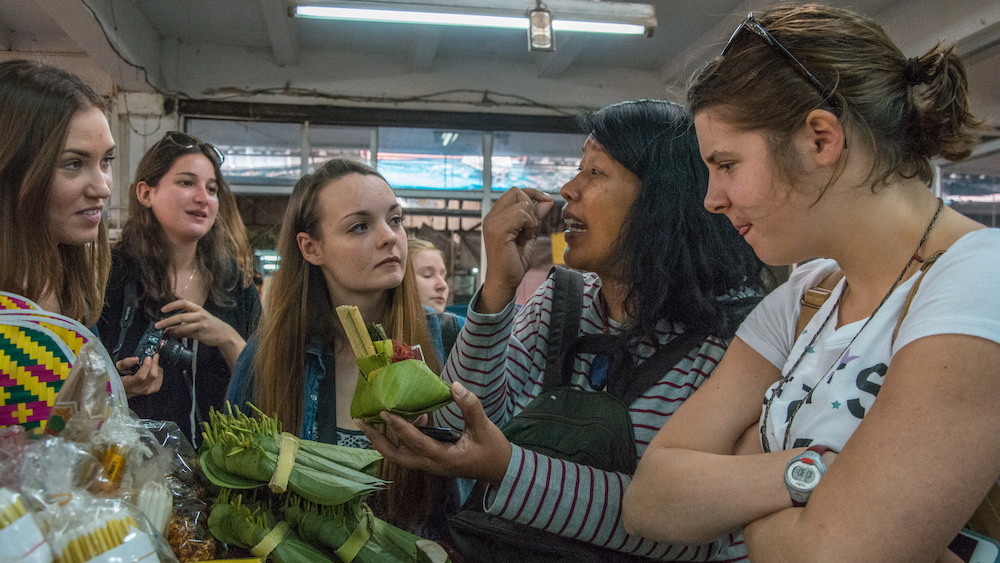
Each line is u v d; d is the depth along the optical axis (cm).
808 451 68
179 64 552
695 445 83
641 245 105
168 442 85
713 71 76
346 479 82
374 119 583
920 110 69
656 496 78
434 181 607
